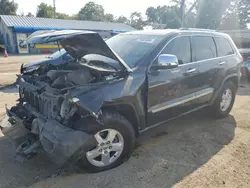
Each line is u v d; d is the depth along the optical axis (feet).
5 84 29.53
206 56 15.16
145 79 11.35
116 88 10.27
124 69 10.75
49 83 11.56
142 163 11.37
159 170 10.89
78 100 9.09
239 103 21.39
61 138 9.05
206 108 16.98
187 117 17.56
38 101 11.21
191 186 9.88
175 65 11.81
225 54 16.81
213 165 11.38
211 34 15.97
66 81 10.62
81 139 9.30
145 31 14.84
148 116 11.90
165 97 12.46
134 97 10.81
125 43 13.70
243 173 10.84
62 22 114.42
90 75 10.49
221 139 14.08
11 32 94.32
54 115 9.90
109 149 10.64
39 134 9.89
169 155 12.17
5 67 48.14
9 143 13.32
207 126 15.96
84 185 9.80
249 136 14.51
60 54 16.76
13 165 11.27
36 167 11.10
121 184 9.90
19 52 94.27
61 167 10.98
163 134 14.65
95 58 11.37
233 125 16.21
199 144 13.41
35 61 16.40
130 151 11.33
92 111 9.28
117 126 10.51
